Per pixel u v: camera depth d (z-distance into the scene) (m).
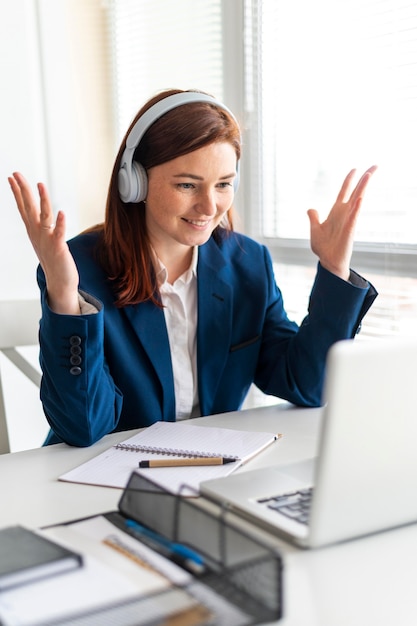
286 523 0.89
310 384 1.54
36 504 1.04
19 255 2.83
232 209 1.67
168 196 1.42
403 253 1.94
